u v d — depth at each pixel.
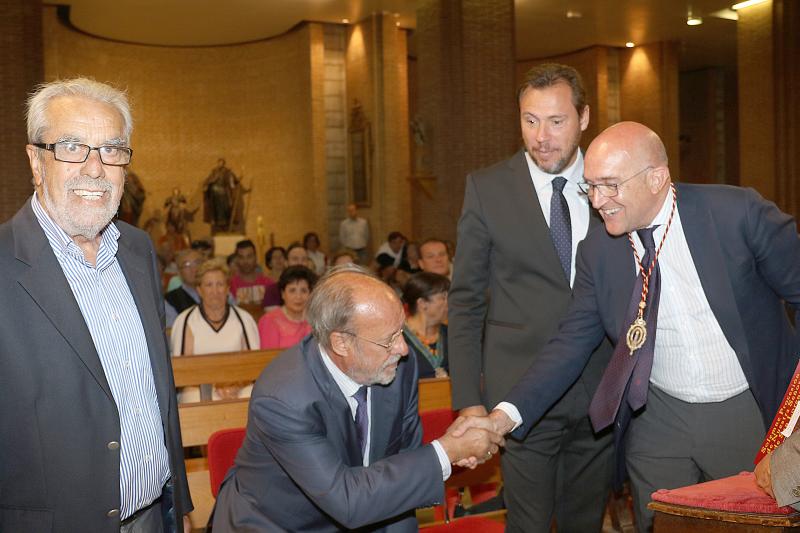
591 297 2.80
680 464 2.70
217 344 5.48
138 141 17.97
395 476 2.34
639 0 14.68
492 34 12.79
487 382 3.06
